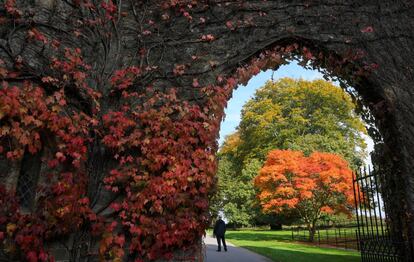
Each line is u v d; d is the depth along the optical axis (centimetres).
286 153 1797
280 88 3022
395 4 512
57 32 461
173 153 428
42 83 430
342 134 2795
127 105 460
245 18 504
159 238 407
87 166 425
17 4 444
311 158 1750
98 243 416
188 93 472
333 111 2811
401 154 461
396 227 470
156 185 415
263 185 1816
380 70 488
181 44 496
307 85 2825
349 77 502
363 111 509
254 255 1129
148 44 497
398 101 476
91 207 416
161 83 479
